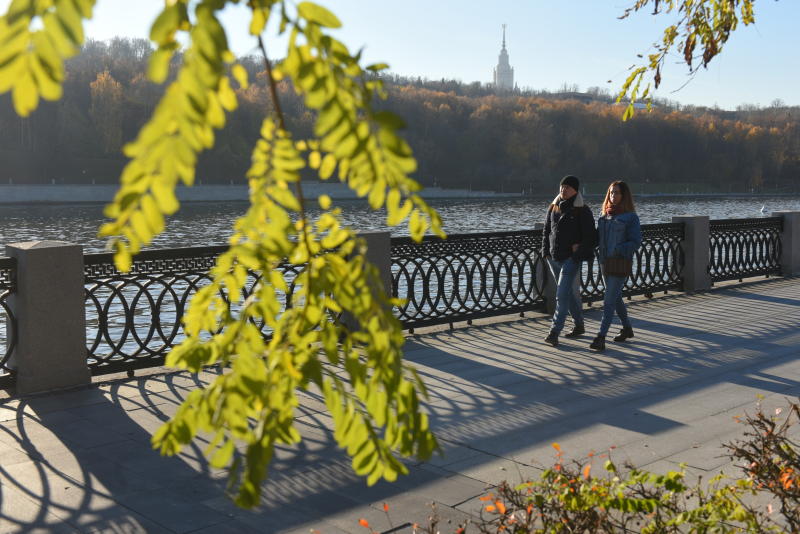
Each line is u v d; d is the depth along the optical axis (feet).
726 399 19.42
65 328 19.88
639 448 15.80
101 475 14.42
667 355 24.29
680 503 11.81
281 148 3.66
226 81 3.02
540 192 393.50
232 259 4.27
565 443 16.16
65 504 13.12
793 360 23.54
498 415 18.12
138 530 12.16
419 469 14.70
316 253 4.35
